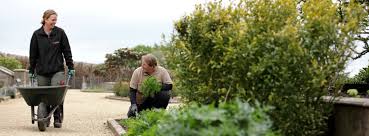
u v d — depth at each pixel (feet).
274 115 16.20
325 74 16.26
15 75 77.46
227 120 11.84
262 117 12.44
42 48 31.73
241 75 16.81
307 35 16.40
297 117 16.34
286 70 15.88
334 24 16.46
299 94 16.26
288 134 16.49
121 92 80.18
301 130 16.57
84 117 40.57
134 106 28.94
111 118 36.65
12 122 35.50
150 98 29.60
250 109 12.32
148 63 28.89
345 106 17.25
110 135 28.68
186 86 19.26
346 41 16.58
